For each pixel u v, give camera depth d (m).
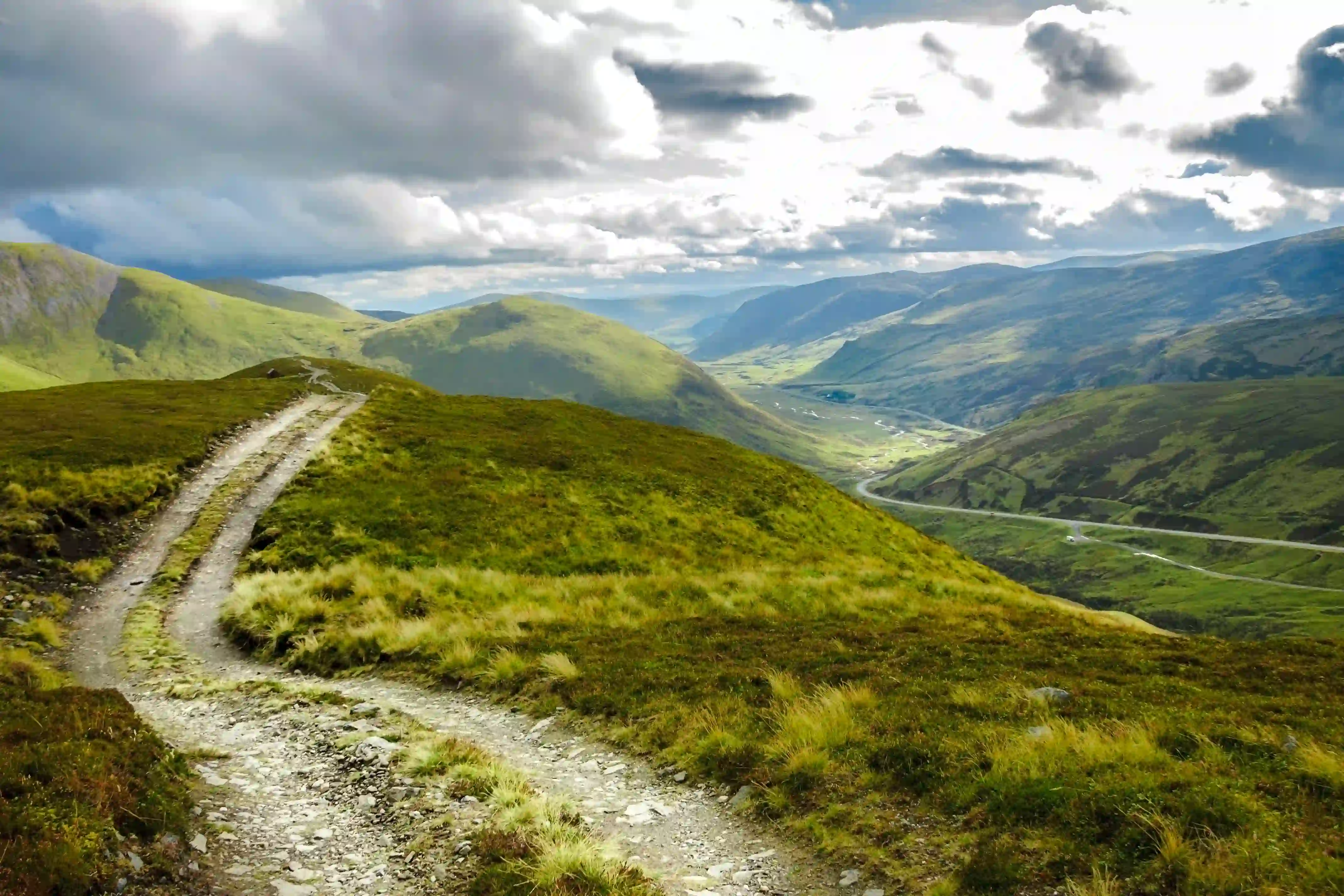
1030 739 13.64
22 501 37.22
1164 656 23.50
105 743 12.48
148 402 66.56
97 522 38.16
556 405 81.94
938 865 10.73
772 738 16.03
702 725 17.19
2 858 8.38
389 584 32.59
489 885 10.33
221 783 14.20
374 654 25.52
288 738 17.45
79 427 52.97
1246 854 9.37
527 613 29.59
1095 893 9.11
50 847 8.82
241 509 43.25
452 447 58.62
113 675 24.11
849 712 16.64
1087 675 20.52
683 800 14.41
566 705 20.12
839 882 10.91
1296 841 9.62
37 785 10.05
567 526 46.28
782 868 11.55
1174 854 9.50
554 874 10.34
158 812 11.03
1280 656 23.77
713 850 12.37
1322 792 11.29
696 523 52.88
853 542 59.88
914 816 12.17
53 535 35.22
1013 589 63.41
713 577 39.50
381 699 21.72
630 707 19.17
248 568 35.56
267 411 66.56
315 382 88.88
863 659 22.70
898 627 29.19
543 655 23.73
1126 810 10.73
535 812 12.62
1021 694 17.52
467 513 45.50
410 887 10.61
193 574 34.69
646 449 68.75
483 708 20.91
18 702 13.82
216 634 28.61
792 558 50.56
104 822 9.83
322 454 52.97
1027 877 9.85
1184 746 13.61
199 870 10.43
